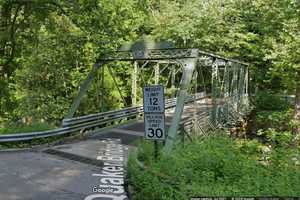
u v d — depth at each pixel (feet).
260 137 108.58
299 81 84.53
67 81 110.52
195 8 127.44
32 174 38.22
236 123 103.04
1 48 89.92
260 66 138.21
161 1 140.26
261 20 117.70
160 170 28.60
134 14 102.73
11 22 84.23
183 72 57.00
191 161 31.24
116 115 79.77
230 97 94.48
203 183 27.27
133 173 31.32
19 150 50.47
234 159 31.60
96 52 69.67
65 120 61.11
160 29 126.31
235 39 125.49
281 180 26.40
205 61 77.46
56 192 32.58
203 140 41.32
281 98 131.95
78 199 30.83
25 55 96.48
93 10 73.10
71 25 93.61
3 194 31.73
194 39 123.03
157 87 32.65
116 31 73.72
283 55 80.53
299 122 83.15
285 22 81.20
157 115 32.76
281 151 32.53
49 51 100.17
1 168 40.29
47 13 80.33
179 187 25.39
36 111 106.11
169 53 59.93
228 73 89.45
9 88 101.45
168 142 42.96
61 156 47.14
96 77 92.48
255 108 124.06
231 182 28.09
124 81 125.08
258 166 30.81
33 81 107.55
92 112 107.55
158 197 25.84
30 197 31.12
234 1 124.88
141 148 37.06
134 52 63.93
